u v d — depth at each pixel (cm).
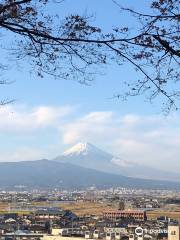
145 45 1452
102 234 13825
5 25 1470
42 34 1483
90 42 1471
